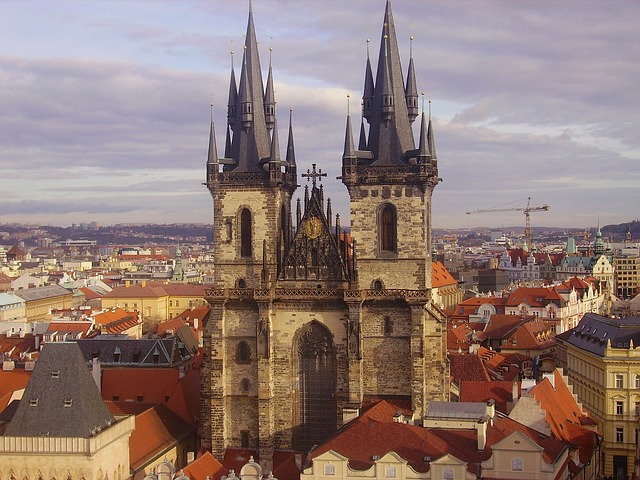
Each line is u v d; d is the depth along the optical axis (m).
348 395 142.62
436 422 120.19
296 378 147.00
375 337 144.12
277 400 147.50
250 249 149.75
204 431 148.50
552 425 128.25
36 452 111.31
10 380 165.62
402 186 144.00
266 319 145.00
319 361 146.38
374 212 145.00
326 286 145.75
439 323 142.62
